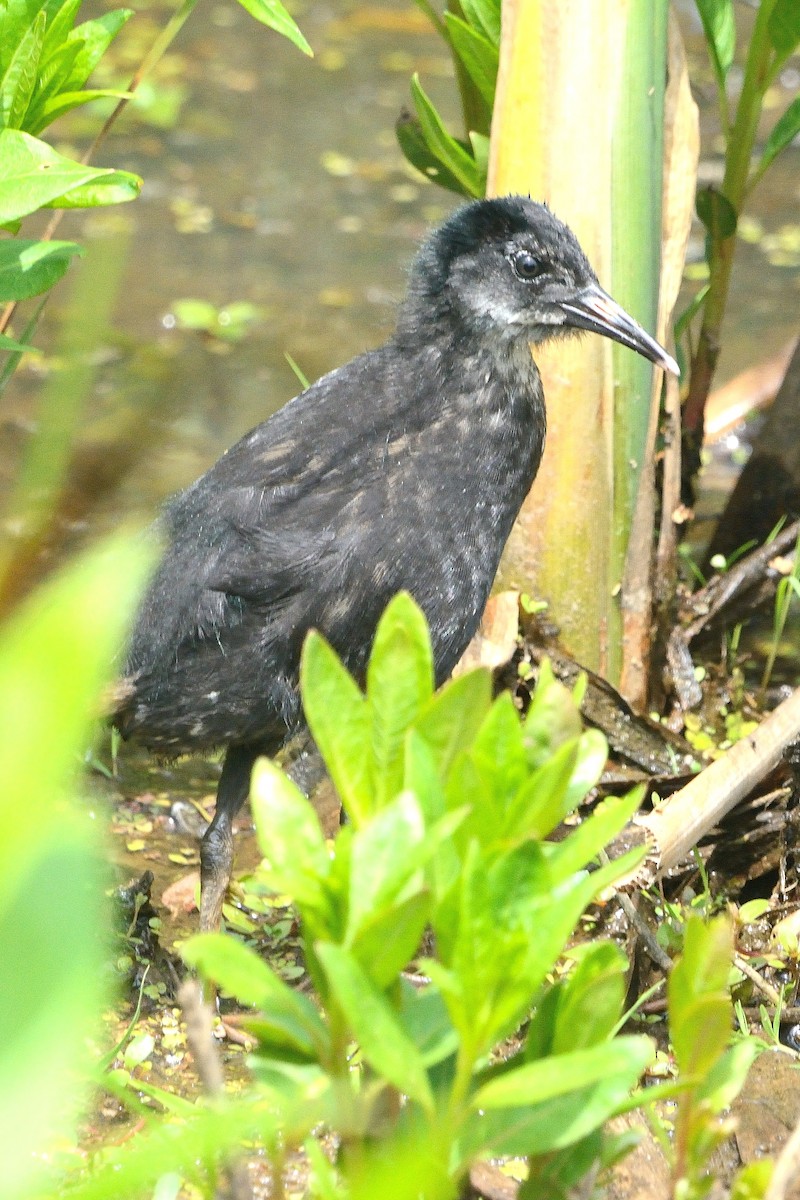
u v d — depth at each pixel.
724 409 11.24
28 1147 1.57
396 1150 3.66
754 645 9.59
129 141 15.28
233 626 6.39
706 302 9.04
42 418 2.41
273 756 7.10
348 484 6.72
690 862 7.10
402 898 3.50
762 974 6.57
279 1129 4.10
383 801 3.76
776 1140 5.61
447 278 7.48
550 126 7.94
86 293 2.23
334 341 12.20
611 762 7.93
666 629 8.62
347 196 14.66
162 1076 6.00
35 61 6.35
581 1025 3.87
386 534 6.64
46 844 1.57
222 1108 3.16
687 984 3.92
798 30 8.39
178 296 12.70
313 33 17.81
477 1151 3.68
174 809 7.99
